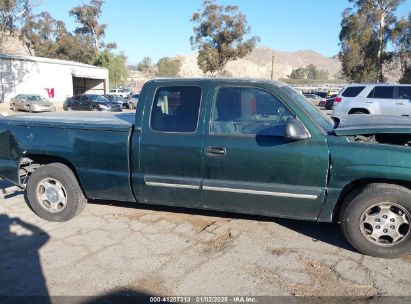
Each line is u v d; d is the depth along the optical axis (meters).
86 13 59.72
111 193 4.48
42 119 4.86
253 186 3.87
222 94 4.01
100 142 4.36
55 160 4.84
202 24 46.62
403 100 12.62
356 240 3.73
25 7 30.42
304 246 4.01
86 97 27.00
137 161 4.23
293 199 3.80
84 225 4.61
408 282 3.32
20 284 3.35
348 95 13.73
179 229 4.45
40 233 4.40
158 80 4.26
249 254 3.84
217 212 4.92
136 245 4.07
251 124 3.89
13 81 34.84
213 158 3.93
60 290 3.26
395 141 4.03
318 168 3.66
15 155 4.74
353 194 3.72
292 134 3.56
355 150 3.58
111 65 63.00
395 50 41.03
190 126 4.06
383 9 40.72
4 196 5.63
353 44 41.56
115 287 3.29
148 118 4.21
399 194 3.52
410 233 3.56
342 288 3.24
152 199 4.36
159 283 3.35
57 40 60.75
